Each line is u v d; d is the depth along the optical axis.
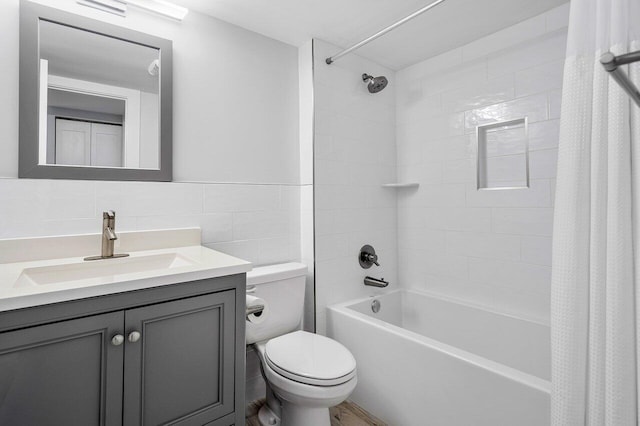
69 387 0.88
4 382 0.80
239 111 1.92
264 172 2.01
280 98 2.10
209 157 1.80
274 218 2.04
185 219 1.70
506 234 1.97
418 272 2.45
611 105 0.88
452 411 1.41
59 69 1.39
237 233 1.88
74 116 1.42
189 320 1.08
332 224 2.16
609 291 0.87
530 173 1.87
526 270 1.89
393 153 2.55
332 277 2.15
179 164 1.70
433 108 2.34
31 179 1.32
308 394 1.31
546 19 1.80
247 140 1.94
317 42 2.10
